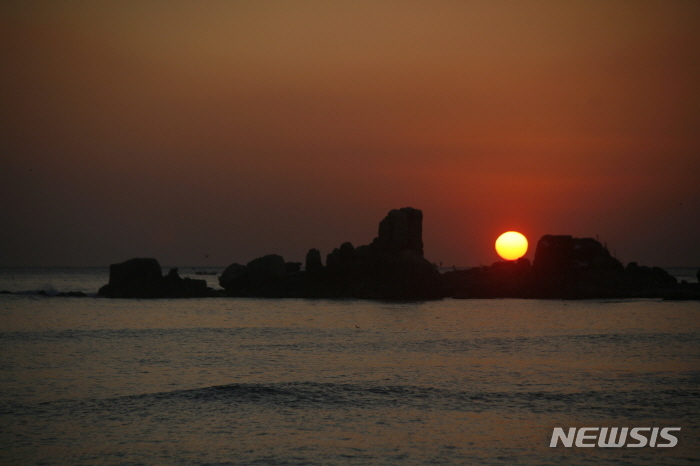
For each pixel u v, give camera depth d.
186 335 75.94
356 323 92.38
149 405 37.97
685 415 35.69
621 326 83.94
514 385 43.69
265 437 32.00
